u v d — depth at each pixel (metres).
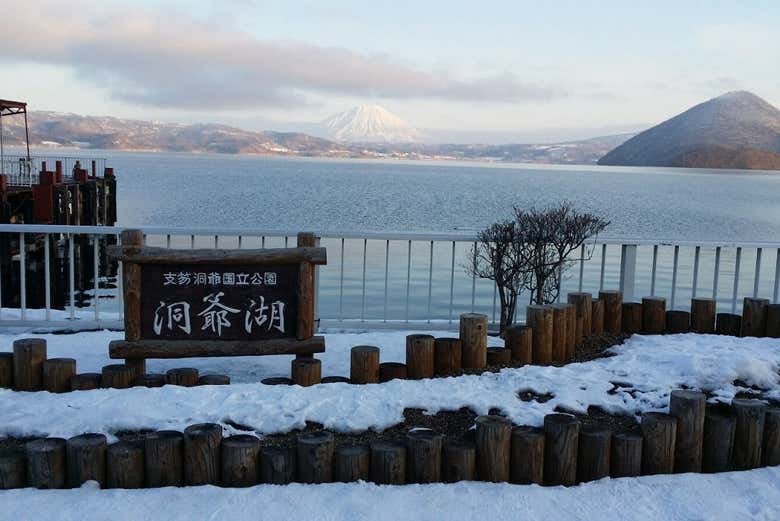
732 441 4.92
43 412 5.05
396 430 4.98
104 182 38.81
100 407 5.08
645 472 4.77
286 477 4.47
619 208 63.88
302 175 133.25
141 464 4.46
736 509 4.29
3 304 23.70
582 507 4.28
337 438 4.87
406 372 5.95
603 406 5.30
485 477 4.59
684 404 4.84
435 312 17.30
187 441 4.47
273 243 27.42
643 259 26.08
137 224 43.75
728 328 7.28
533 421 4.98
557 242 7.84
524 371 5.88
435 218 48.88
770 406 5.22
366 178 125.62
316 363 5.74
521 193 86.50
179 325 5.91
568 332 6.55
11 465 4.41
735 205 71.62
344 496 4.29
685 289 20.77
